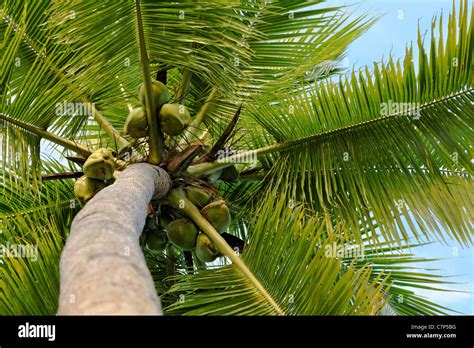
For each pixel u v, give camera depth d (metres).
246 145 5.99
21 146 5.06
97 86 4.86
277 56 5.61
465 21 4.89
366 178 5.16
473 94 4.98
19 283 4.19
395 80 5.09
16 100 4.88
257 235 4.47
